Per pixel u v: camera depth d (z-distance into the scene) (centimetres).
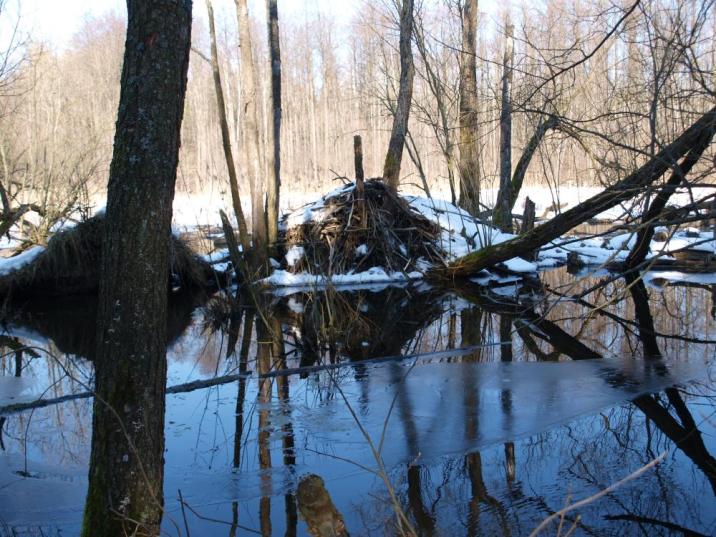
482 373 784
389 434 599
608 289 1338
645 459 533
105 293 345
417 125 3350
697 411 644
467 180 1684
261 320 1133
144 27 335
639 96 1151
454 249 1473
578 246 1778
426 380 763
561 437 585
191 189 3338
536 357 862
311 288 1326
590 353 877
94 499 342
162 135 341
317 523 268
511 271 1474
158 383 352
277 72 1439
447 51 1786
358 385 755
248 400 708
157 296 348
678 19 836
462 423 623
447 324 1066
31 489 491
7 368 839
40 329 1076
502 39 1791
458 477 507
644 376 755
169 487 496
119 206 340
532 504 457
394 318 1112
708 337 945
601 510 445
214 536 420
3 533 427
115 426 340
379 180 1505
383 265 1459
